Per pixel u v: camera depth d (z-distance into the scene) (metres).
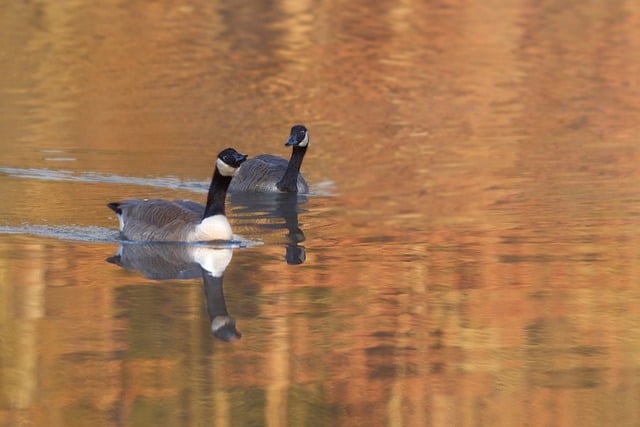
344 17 44.38
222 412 10.81
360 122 28.42
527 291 14.84
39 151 24.22
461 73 35.06
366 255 16.69
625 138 26.58
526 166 23.64
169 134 26.39
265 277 15.40
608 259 16.41
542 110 30.03
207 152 24.77
